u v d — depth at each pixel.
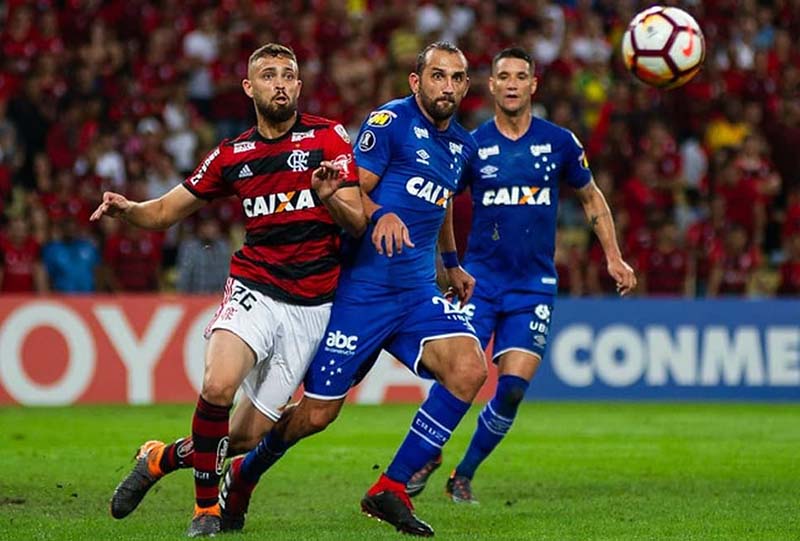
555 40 80.12
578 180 30.50
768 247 70.69
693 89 75.62
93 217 23.27
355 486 30.97
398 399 55.25
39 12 73.19
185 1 75.94
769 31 84.06
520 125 30.28
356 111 70.56
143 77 71.25
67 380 52.88
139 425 44.81
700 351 57.84
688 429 45.59
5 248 58.72
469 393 23.39
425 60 24.25
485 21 78.50
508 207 30.03
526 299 30.11
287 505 27.84
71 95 67.62
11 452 37.12
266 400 23.23
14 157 65.69
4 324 52.38
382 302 23.78
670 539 23.09
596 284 62.25
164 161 65.69
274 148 22.94
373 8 81.12
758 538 23.27
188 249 58.47
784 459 37.06
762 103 77.75
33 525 24.39
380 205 24.09
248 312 22.70
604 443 41.16
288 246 22.95
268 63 22.70
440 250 26.16
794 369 58.38
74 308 53.12
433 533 22.97
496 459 37.03
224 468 25.25
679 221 68.69
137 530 23.70
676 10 32.19
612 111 72.50
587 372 57.09
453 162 24.77
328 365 23.69
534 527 24.59
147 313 53.78
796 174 74.56
